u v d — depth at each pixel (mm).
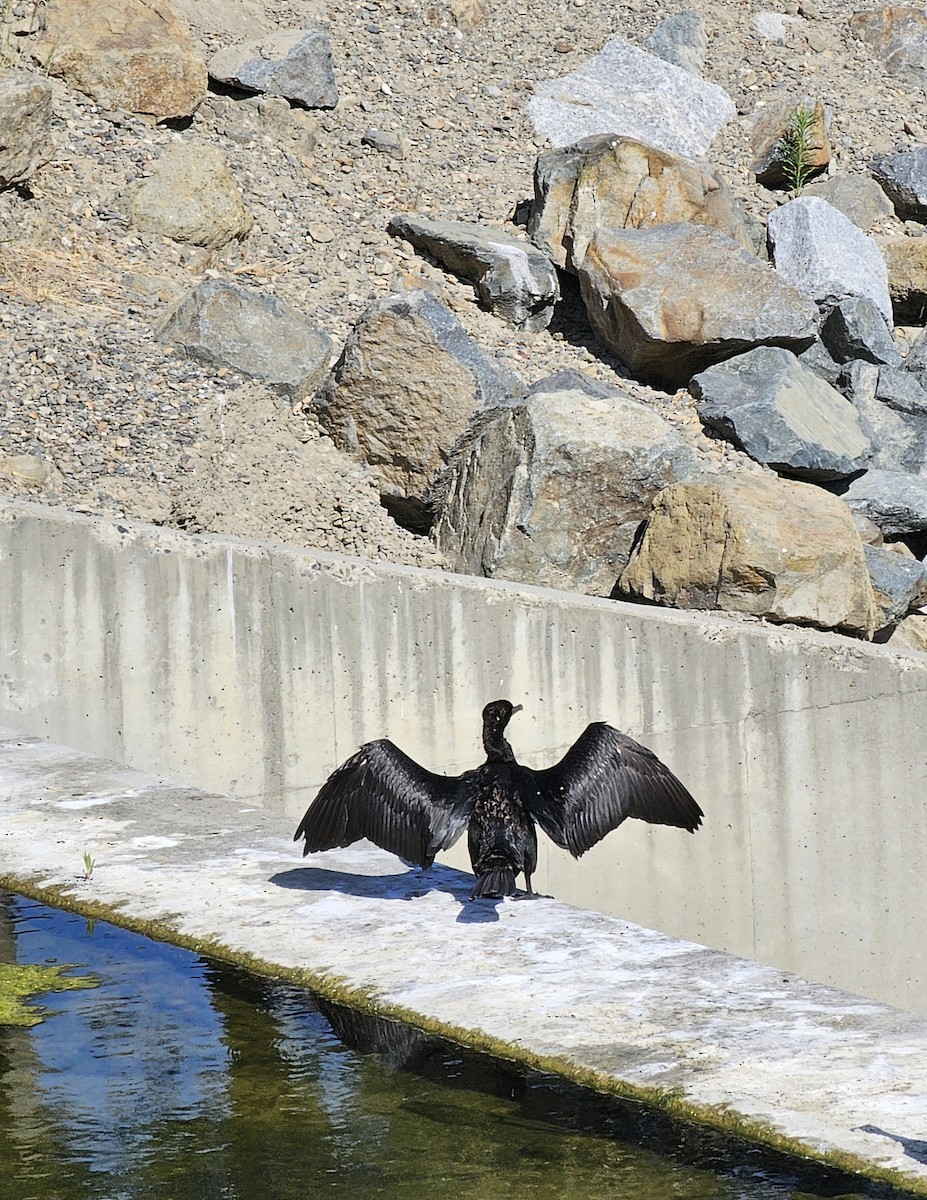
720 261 27500
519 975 8930
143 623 17625
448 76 34812
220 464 22266
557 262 29453
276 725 18188
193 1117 7305
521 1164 6785
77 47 29172
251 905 10273
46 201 26781
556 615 18781
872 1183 6418
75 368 22875
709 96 35125
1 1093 7586
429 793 9297
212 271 27344
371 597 18359
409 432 23828
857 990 19781
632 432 22797
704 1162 6793
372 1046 8289
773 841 19406
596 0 38375
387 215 30281
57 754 14344
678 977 8859
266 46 31844
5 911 10445
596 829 9258
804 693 19359
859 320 29094
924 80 39031
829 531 21781
